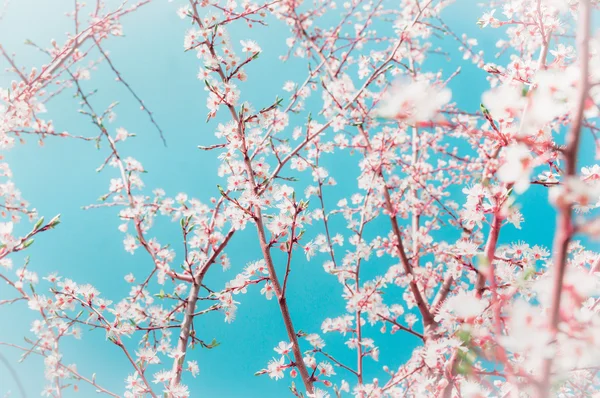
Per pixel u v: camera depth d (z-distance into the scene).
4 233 2.37
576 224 0.79
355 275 4.07
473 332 0.90
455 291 4.08
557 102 0.91
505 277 2.11
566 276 0.89
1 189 3.42
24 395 2.04
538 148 0.93
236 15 3.32
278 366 2.67
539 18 2.58
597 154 1.03
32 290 2.85
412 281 3.88
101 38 3.76
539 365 0.88
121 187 4.07
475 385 1.18
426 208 4.71
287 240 2.72
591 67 0.92
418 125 0.76
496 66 2.64
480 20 2.85
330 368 2.78
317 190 4.22
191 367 3.43
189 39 3.16
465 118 3.37
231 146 3.04
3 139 3.35
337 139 4.61
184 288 4.34
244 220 3.23
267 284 2.88
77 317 3.01
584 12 0.83
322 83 3.70
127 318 3.34
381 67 3.79
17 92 3.18
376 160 4.29
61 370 2.84
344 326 4.03
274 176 3.21
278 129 3.51
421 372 3.43
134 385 3.06
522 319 0.88
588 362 0.89
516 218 1.94
